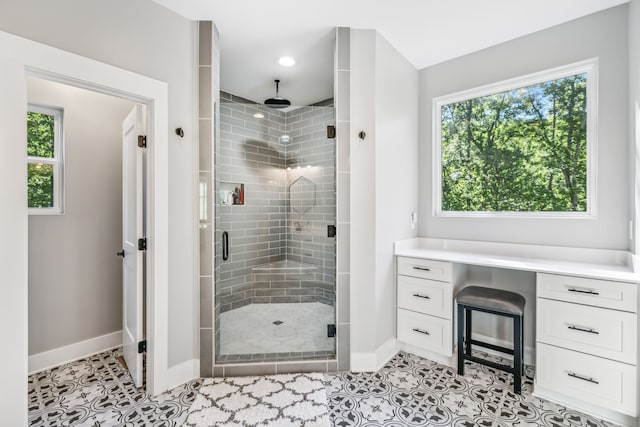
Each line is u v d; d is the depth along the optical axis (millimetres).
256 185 3012
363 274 2152
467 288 2199
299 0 1813
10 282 1288
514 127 2412
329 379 2006
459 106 2693
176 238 1932
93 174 2365
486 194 2553
